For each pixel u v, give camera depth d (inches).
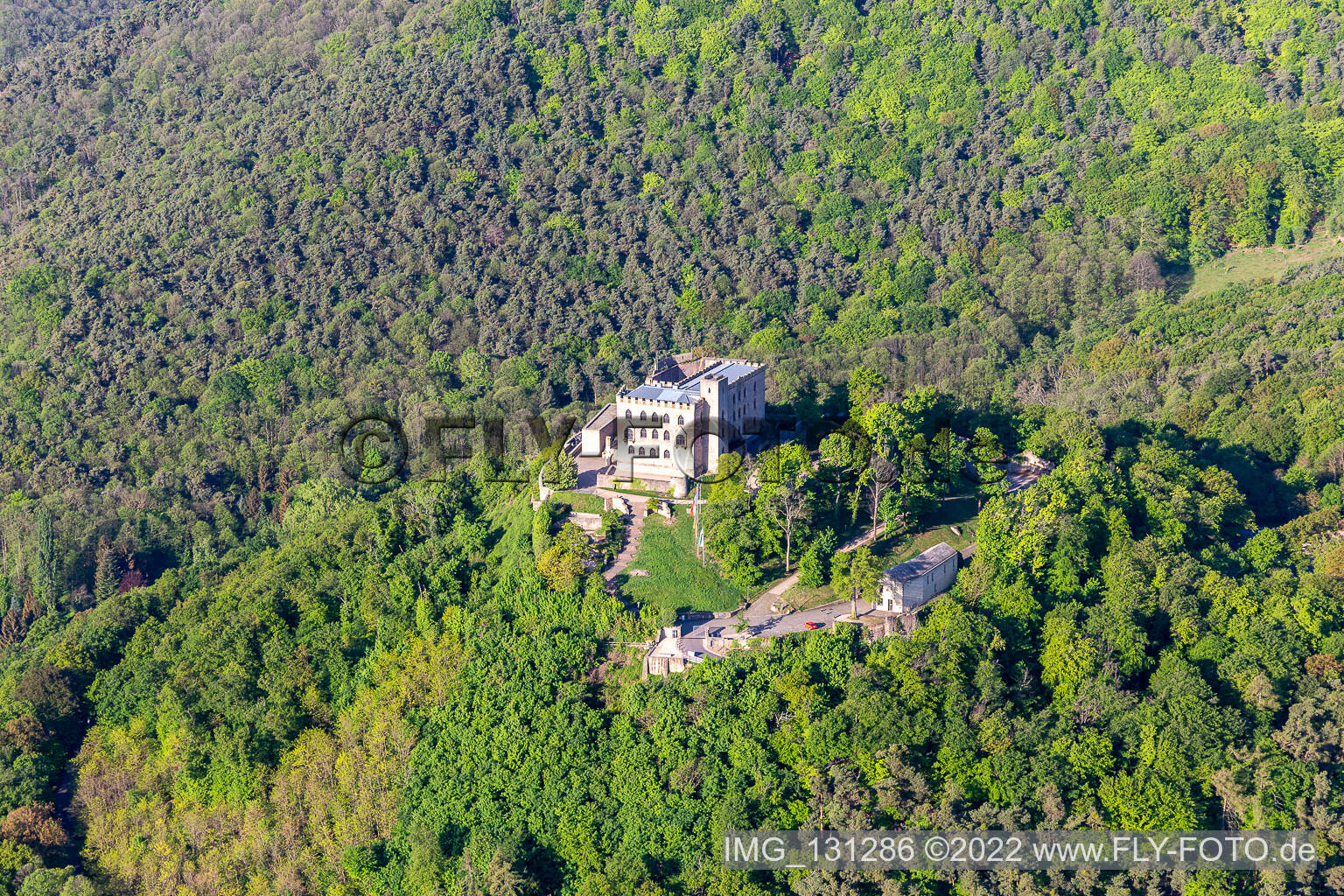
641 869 7539.4
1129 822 7485.2
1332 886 7313.0
